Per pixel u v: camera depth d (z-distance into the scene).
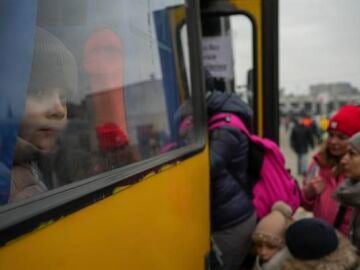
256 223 2.98
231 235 2.86
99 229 1.23
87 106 1.36
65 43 1.28
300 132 14.96
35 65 1.14
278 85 4.07
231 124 2.90
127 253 1.40
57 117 1.21
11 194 1.02
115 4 1.59
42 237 0.98
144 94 1.81
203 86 2.69
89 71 1.39
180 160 2.04
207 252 2.52
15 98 1.05
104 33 1.51
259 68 4.05
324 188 3.27
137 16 1.79
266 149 3.06
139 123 1.72
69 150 1.24
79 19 1.36
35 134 1.13
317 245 2.10
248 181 3.07
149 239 1.59
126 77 1.65
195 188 2.29
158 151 1.87
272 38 4.00
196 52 2.63
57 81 1.22
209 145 2.83
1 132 1.00
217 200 2.83
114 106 1.53
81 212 1.14
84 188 1.20
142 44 1.83
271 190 3.02
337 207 3.13
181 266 1.98
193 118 2.47
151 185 1.64
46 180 1.14
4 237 0.87
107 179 1.33
